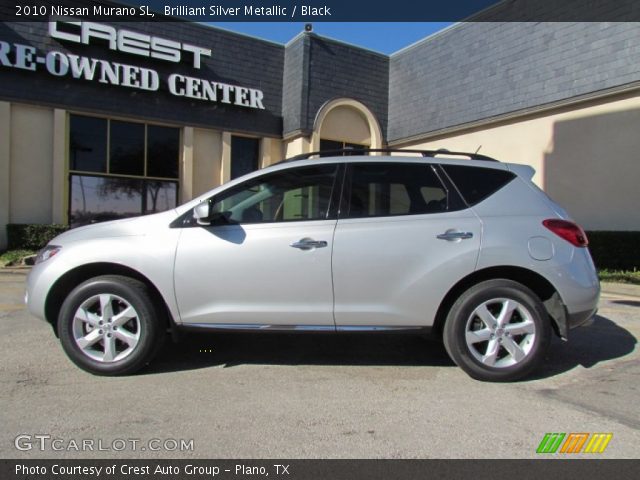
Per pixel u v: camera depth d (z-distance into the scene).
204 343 5.16
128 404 3.59
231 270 4.10
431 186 4.31
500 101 13.20
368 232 4.13
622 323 6.23
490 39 13.57
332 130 15.48
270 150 15.52
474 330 4.12
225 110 14.57
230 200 4.31
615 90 10.66
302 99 14.77
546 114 12.23
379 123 16.53
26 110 12.04
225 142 14.64
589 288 4.12
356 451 2.96
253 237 4.13
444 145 15.08
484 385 4.04
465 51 14.29
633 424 3.35
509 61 13.02
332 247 4.10
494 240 4.09
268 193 4.31
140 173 13.52
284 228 4.16
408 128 16.14
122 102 12.96
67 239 4.28
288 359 4.69
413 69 16.06
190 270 4.10
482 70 13.75
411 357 4.78
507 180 4.36
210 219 4.14
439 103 15.05
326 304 4.13
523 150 12.80
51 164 12.36
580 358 4.79
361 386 4.00
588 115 11.38
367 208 4.24
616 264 10.54
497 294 4.06
